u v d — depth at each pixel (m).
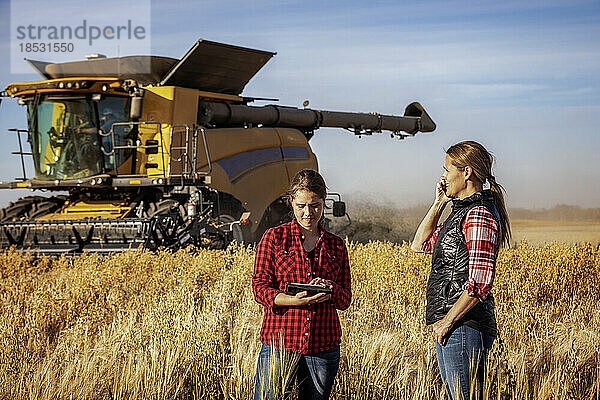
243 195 16.19
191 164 14.00
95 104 13.78
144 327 5.82
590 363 5.48
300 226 3.88
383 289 8.25
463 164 3.83
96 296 8.09
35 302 7.25
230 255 11.44
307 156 19.12
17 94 14.02
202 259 10.54
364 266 10.34
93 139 13.83
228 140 16.12
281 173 17.70
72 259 11.45
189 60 14.61
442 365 3.88
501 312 6.81
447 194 3.93
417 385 4.70
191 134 14.84
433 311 3.84
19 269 10.90
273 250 3.86
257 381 3.85
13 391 4.61
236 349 5.23
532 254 10.34
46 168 14.02
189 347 5.17
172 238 12.90
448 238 3.78
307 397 3.88
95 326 6.74
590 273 9.38
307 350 3.73
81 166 13.89
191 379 4.80
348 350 5.32
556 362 5.30
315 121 19.62
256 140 17.09
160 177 13.59
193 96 14.98
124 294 8.61
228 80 16.19
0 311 7.01
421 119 23.28
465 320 3.76
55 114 13.88
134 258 10.34
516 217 39.06
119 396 4.50
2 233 13.26
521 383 4.57
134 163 14.22
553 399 4.38
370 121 21.44
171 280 8.84
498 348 4.97
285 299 3.64
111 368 5.21
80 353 5.50
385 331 6.52
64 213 14.12
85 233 12.84
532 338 6.02
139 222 12.38
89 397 4.71
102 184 13.61
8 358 5.22
